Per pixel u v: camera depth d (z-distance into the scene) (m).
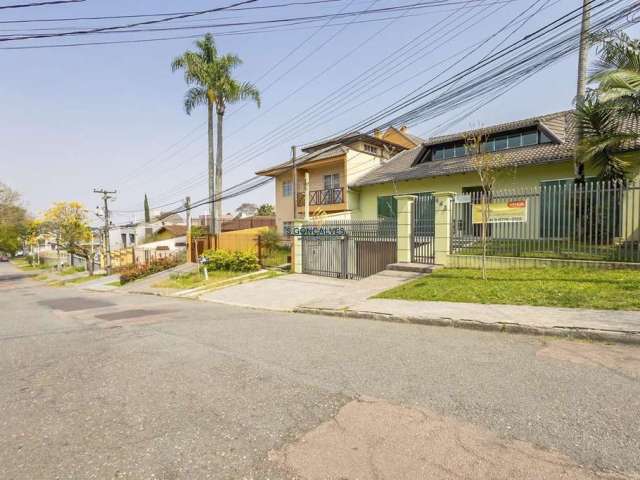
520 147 16.34
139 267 22.23
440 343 5.38
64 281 28.77
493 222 10.70
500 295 7.75
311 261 15.48
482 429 2.91
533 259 9.77
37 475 2.50
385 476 2.37
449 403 3.38
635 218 8.70
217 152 25.53
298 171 26.84
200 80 24.83
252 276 16.12
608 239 9.04
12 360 5.45
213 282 15.95
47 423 3.29
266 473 2.44
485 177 9.95
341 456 2.61
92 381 4.35
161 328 7.40
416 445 2.72
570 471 2.36
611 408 3.18
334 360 4.75
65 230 31.56
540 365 4.29
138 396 3.82
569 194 9.58
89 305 12.49
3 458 2.73
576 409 3.18
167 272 21.30
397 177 19.20
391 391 3.70
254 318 8.28
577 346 4.96
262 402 3.55
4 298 18.09
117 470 2.53
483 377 3.98
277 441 2.84
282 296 11.31
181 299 13.19
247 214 61.75
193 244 22.97
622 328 5.21
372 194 22.17
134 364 4.94
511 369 4.19
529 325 5.72
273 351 5.28
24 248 79.00
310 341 5.78
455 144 18.86
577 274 8.60
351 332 6.32
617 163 10.62
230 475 2.43
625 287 7.25
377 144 26.94
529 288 7.97
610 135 10.22
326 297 10.18
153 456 2.69
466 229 11.35
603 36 9.78
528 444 2.68
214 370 4.54
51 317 10.02
